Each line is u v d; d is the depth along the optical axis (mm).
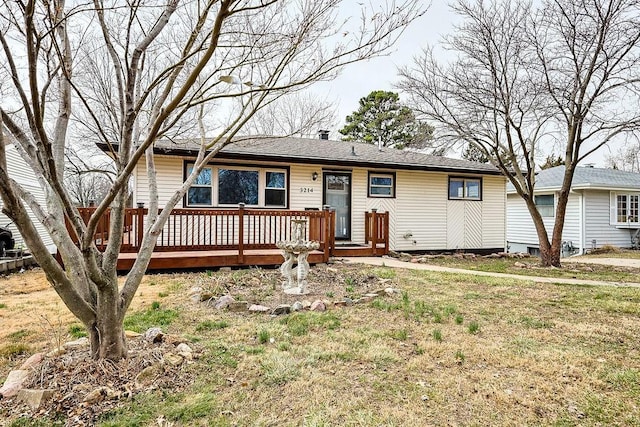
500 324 4113
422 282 6504
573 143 9398
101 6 2656
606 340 3617
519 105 9414
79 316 2619
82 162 12727
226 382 2668
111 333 2660
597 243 15242
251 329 3816
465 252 12219
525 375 2840
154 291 5566
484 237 12531
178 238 8984
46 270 2318
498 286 6266
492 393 2559
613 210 15539
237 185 9602
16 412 2229
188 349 3139
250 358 3072
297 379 2723
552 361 3098
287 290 5527
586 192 15172
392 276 6930
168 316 4230
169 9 2852
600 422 2232
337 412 2303
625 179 16672
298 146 11547
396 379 2754
